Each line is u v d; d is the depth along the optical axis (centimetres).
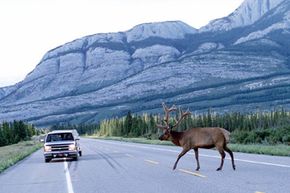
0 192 2072
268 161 2953
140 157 4034
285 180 1969
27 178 2678
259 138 5569
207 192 1711
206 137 2494
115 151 5431
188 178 2205
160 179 2227
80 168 3188
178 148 5712
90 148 6725
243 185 1858
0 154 6362
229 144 5150
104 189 1961
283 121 7662
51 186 2197
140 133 15362
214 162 3095
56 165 3634
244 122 14200
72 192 1914
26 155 5550
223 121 14912
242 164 2805
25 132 15862
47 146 4059
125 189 1922
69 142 4075
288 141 5128
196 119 15800
